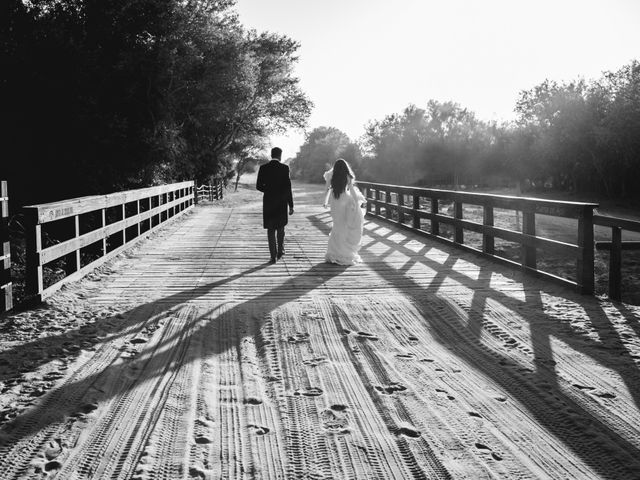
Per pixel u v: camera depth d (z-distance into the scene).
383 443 3.15
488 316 5.89
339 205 9.20
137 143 25.17
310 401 3.74
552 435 3.27
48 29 23.28
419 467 2.90
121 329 5.41
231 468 2.88
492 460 2.98
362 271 8.60
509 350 4.82
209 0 28.58
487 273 8.38
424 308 6.22
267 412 3.56
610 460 2.99
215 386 4.00
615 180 39.28
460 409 3.62
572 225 19.03
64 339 5.06
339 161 9.23
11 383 4.01
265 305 6.35
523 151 46.69
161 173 27.03
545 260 13.25
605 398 3.80
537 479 2.80
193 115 30.52
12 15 23.83
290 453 3.04
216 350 4.82
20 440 3.15
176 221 18.28
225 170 42.44
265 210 9.38
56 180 24.23
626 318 5.77
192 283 7.66
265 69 36.62
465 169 60.59
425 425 3.39
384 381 4.11
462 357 4.64
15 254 14.59
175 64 25.30
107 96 24.84
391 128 66.88
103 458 2.96
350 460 2.97
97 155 24.42
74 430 3.28
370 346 4.93
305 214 21.12
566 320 5.71
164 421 3.41
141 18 25.00
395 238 12.95
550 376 4.21
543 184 48.66
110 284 7.59
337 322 5.66
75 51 23.22
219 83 28.78
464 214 23.42
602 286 10.58
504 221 20.42
